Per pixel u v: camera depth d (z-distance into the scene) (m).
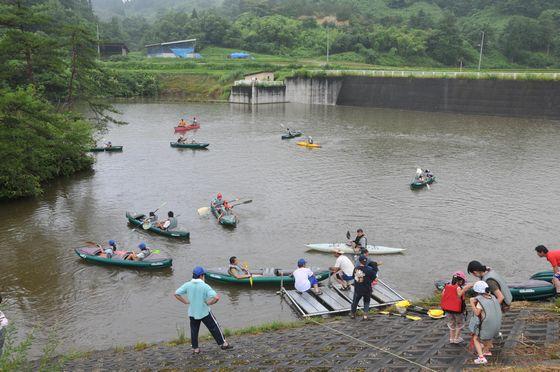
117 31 160.50
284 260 21.78
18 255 22.36
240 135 54.66
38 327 15.41
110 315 17.16
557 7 143.12
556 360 9.45
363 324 14.45
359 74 82.81
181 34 144.75
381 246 22.72
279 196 31.47
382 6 176.62
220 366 11.33
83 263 21.55
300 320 16.22
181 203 30.31
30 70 35.69
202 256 22.28
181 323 16.61
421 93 75.75
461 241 23.70
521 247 22.95
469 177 35.94
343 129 58.38
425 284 19.12
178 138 49.81
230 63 109.75
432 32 129.25
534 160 41.12
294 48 137.62
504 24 144.25
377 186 33.66
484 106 69.69
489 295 9.73
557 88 63.25
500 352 10.23
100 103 44.69
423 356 10.68
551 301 15.48
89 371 12.06
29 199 31.17
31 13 34.16
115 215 28.12
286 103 89.81
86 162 38.94
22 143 28.06
